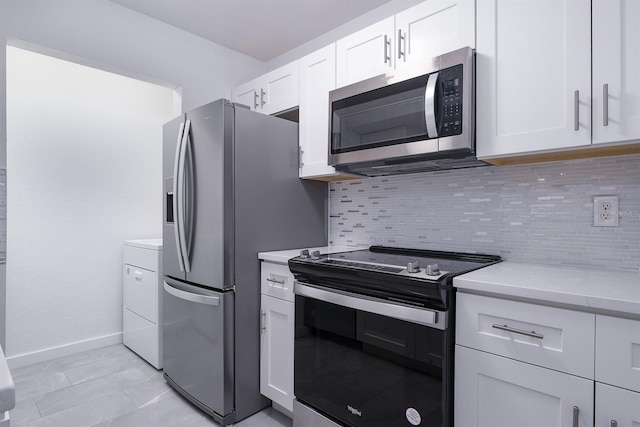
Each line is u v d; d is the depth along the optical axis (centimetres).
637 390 87
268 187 198
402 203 204
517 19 130
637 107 107
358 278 138
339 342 149
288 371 175
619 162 137
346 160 175
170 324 213
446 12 150
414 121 151
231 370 178
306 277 162
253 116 191
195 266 191
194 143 192
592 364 94
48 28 196
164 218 221
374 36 175
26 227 253
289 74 221
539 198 156
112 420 183
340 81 190
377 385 135
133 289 273
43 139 261
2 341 182
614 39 111
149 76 235
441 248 187
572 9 118
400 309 126
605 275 124
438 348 118
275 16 235
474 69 140
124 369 245
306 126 209
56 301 265
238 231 182
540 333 102
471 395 114
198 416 187
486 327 112
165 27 243
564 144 120
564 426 98
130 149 305
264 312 188
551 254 152
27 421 182
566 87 120
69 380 228
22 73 252
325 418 155
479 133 139
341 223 234
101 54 214
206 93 264
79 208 277
